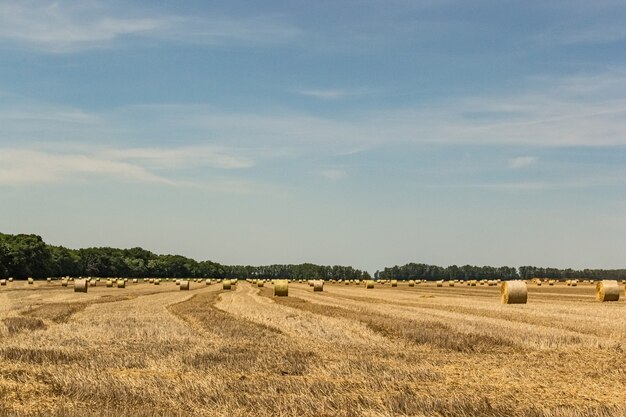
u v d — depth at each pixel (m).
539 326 31.16
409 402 14.19
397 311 42.41
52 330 29.62
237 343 25.69
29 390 15.77
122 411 13.16
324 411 13.72
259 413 13.52
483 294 80.56
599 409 13.78
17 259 171.00
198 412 13.52
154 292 83.75
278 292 70.19
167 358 20.94
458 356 22.28
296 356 21.67
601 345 24.53
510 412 13.69
